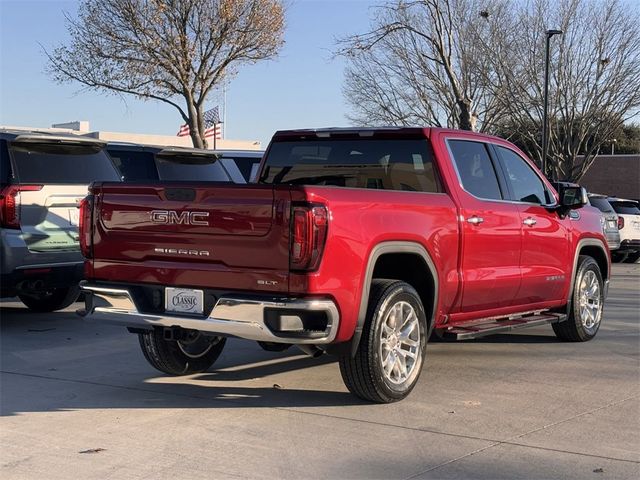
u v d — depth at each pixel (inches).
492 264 261.6
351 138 268.5
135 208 218.2
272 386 248.2
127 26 846.5
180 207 209.5
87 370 270.1
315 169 277.4
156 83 880.9
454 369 274.7
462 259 247.0
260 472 171.0
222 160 513.3
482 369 275.1
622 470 173.6
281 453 183.2
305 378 259.4
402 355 226.7
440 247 236.5
